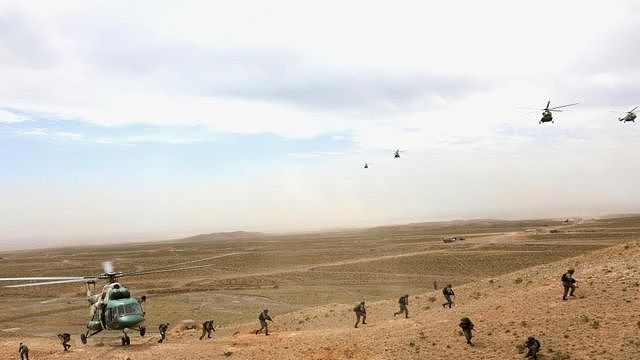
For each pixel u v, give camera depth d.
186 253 178.88
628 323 21.56
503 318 25.20
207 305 60.28
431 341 24.19
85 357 28.77
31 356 32.47
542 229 185.38
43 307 64.19
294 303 59.69
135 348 30.02
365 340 26.33
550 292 27.33
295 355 25.41
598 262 31.27
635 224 191.00
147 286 83.38
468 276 72.50
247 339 29.67
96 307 33.84
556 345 21.11
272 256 134.12
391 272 81.81
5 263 165.25
